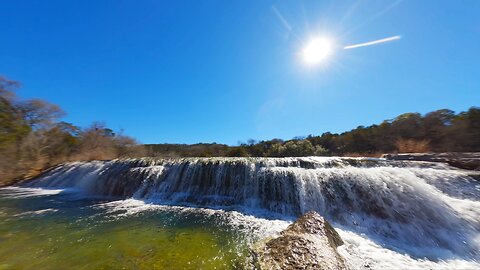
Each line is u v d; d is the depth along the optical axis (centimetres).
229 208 995
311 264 412
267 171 1095
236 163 1200
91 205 1042
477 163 919
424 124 2136
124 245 572
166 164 1388
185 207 1016
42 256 500
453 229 645
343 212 840
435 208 707
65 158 2472
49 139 2500
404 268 486
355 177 902
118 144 3278
